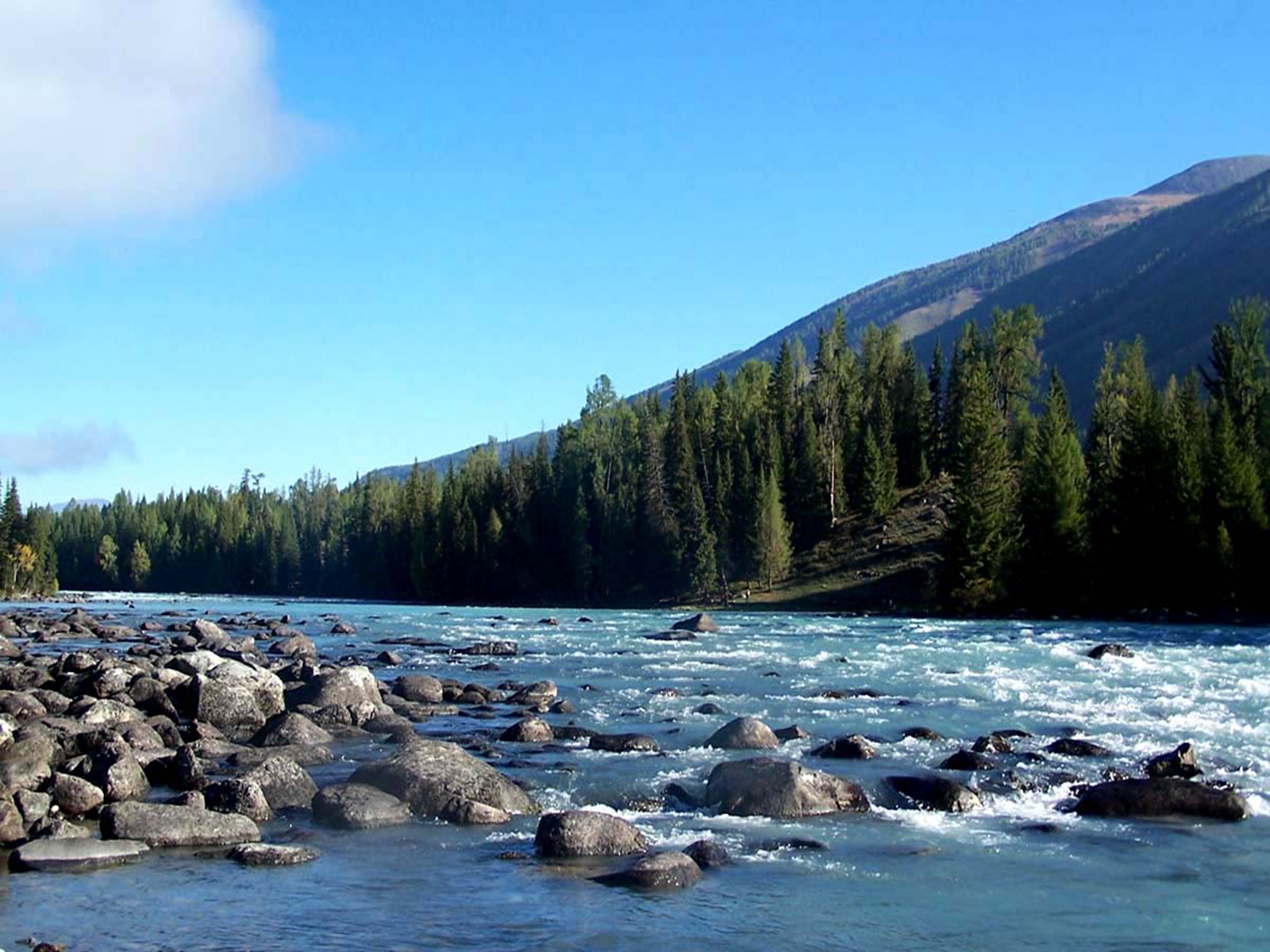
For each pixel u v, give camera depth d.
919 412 128.75
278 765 19.94
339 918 13.30
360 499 186.25
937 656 45.41
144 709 28.06
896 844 17.08
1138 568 80.75
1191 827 18.05
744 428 137.00
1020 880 15.20
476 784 19.28
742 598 108.31
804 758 23.30
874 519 118.25
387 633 62.66
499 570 138.38
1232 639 54.78
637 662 44.31
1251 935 12.97
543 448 149.25
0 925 12.94
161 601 134.25
